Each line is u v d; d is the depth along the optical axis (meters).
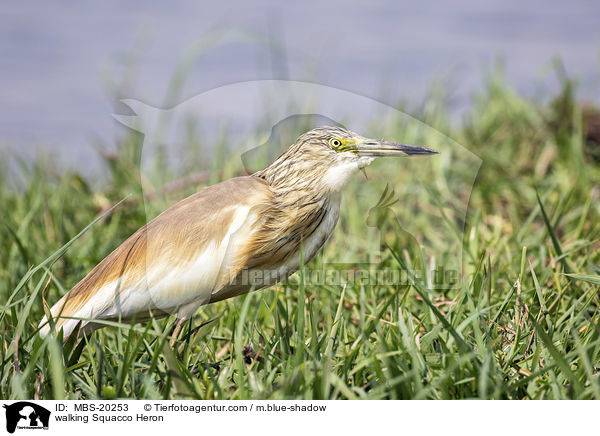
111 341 8.19
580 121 13.40
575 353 6.23
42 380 6.61
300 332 6.43
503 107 15.57
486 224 11.19
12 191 14.30
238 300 9.03
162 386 6.70
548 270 8.40
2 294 10.12
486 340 6.52
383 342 6.18
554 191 12.66
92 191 13.37
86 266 10.74
